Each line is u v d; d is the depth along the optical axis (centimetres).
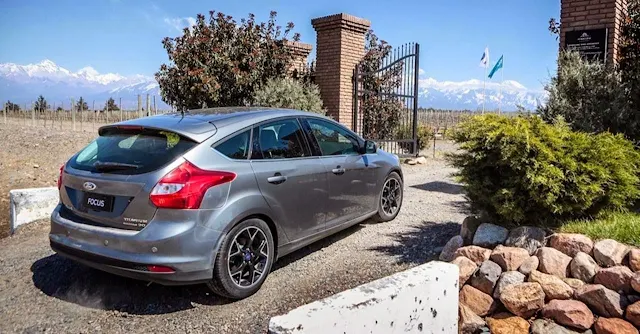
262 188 397
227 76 1147
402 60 1327
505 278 388
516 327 364
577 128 642
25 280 442
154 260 334
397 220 636
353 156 541
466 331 365
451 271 341
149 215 342
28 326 352
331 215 493
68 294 408
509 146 420
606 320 351
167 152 361
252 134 413
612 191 436
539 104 703
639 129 651
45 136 1653
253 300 388
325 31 1252
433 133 1775
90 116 2983
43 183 1145
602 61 739
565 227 431
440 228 590
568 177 421
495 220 463
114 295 403
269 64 1207
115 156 376
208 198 352
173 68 1166
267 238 404
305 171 450
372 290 284
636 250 377
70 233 376
